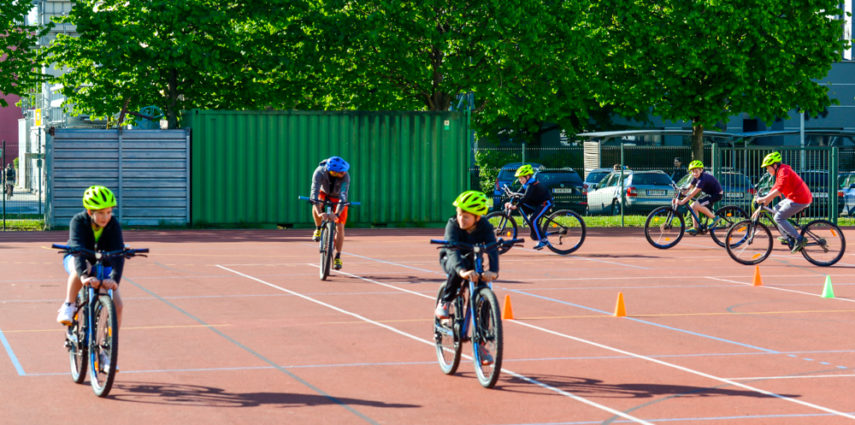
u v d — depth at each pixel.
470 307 11.31
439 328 11.82
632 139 67.25
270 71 44.25
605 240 33.25
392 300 18.22
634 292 19.66
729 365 12.41
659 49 45.62
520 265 24.72
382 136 39.72
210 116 39.03
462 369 12.08
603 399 10.51
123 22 42.31
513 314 16.64
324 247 21.14
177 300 18.19
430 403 10.30
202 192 39.06
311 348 13.41
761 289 20.28
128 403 10.23
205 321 15.73
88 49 42.25
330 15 42.69
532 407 10.14
